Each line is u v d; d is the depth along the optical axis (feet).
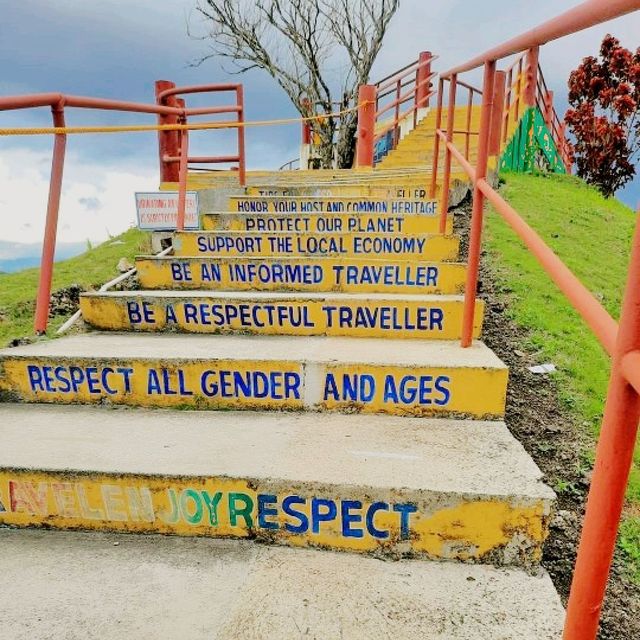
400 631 4.52
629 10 3.48
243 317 9.42
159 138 18.85
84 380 7.74
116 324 9.78
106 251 20.01
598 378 9.46
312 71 50.14
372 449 6.27
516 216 5.94
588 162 46.68
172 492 5.79
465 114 34.09
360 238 12.59
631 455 3.03
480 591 5.00
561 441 7.75
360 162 26.17
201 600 4.91
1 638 4.51
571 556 5.81
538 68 29.86
